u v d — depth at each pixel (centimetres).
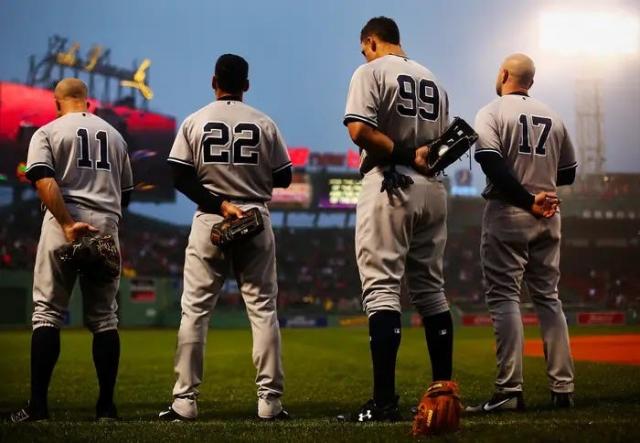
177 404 620
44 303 632
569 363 659
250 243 630
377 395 552
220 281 645
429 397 465
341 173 6319
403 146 578
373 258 567
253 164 647
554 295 674
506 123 668
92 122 671
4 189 5416
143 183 5659
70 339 2678
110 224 657
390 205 564
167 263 5591
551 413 600
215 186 642
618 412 600
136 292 4569
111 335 646
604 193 6125
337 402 838
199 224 635
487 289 670
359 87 571
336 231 6444
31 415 608
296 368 1377
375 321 559
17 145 5356
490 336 2856
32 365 620
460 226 6397
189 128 644
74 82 688
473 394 851
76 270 644
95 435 480
